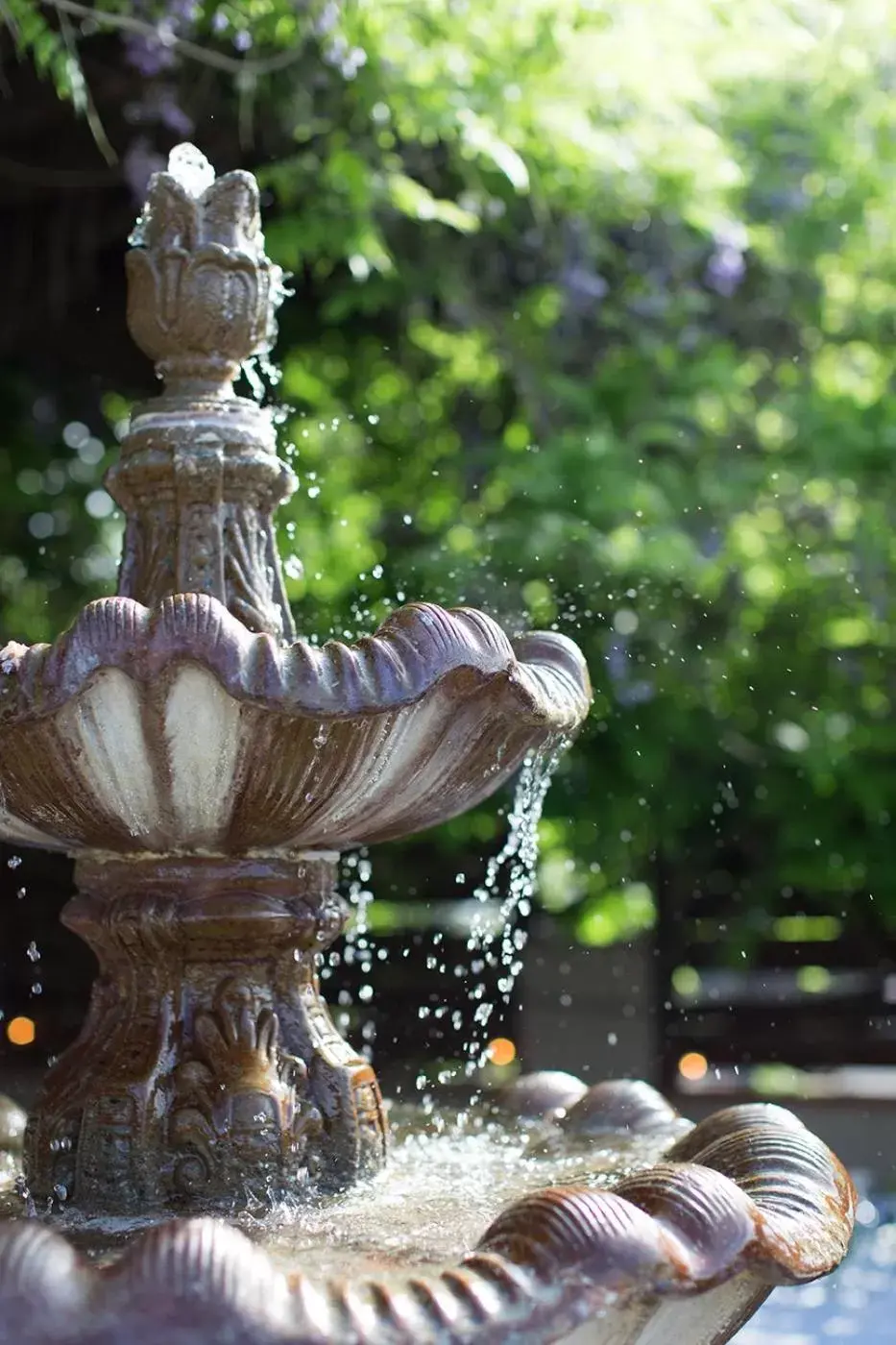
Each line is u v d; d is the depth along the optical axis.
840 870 8.62
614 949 9.48
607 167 6.84
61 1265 2.35
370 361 8.58
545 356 7.70
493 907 9.59
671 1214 2.70
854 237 7.79
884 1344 5.57
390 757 3.35
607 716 7.93
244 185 3.90
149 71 5.90
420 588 7.45
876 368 8.30
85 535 9.80
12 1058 9.74
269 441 3.89
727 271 7.46
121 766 3.30
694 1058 9.63
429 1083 9.22
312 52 6.32
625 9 6.44
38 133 6.96
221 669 3.06
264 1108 3.54
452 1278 2.48
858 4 7.38
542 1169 3.89
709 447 7.82
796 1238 2.82
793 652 8.20
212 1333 2.28
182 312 3.83
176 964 3.65
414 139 7.04
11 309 8.05
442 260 7.36
